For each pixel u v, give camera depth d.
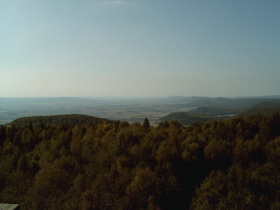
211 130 50.22
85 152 40.88
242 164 34.16
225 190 30.22
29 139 50.28
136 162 36.25
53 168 35.06
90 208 28.59
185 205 30.03
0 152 45.94
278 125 46.88
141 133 48.12
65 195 31.08
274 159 34.34
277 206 26.00
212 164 36.00
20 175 35.97
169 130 50.19
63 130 57.09
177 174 33.72
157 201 29.23
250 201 26.91
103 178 32.28
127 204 28.59
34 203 29.70
